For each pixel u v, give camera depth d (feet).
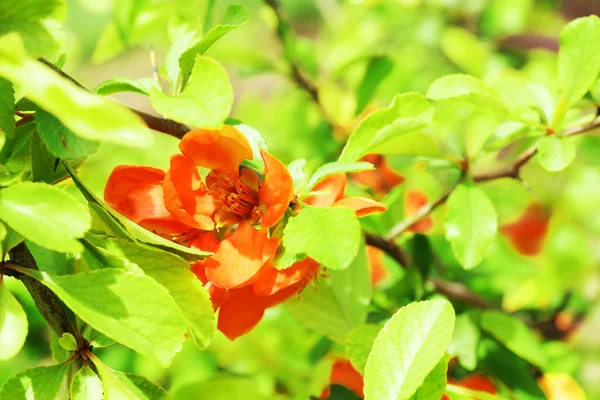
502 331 1.78
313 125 2.38
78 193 1.74
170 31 1.68
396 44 2.53
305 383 1.99
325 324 1.66
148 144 1.24
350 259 1.40
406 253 1.93
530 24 2.72
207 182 1.51
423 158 1.74
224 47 2.17
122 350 2.09
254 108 2.61
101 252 1.43
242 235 1.49
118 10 1.96
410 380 1.40
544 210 2.39
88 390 1.46
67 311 1.50
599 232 2.27
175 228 1.51
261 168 1.51
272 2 2.12
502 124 1.75
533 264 2.30
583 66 1.62
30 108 1.46
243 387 1.74
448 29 2.43
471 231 1.65
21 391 1.45
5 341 1.38
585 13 2.66
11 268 1.41
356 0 1.47
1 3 1.38
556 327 2.06
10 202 1.35
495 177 1.74
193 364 2.05
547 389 1.84
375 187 2.11
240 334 1.53
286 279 1.48
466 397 1.65
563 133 1.67
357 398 1.69
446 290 1.87
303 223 1.43
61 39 1.40
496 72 2.28
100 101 1.23
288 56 2.15
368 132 1.53
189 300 1.45
